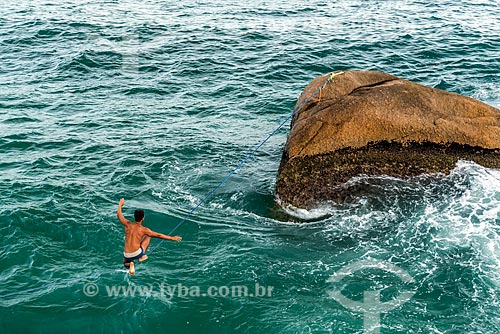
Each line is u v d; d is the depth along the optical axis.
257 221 15.87
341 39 34.41
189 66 29.47
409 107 17.09
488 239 14.52
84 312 12.47
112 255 14.29
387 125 16.75
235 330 12.12
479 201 15.80
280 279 13.47
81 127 22.08
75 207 16.11
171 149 20.22
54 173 18.17
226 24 37.66
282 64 29.94
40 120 22.64
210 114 23.89
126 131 21.81
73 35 34.59
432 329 11.99
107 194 16.98
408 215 15.48
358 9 42.59
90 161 19.16
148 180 18.02
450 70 29.28
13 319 12.21
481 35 35.38
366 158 16.55
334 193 15.98
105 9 41.50
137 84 27.05
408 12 41.72
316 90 18.48
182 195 17.23
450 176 16.45
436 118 17.02
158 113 23.80
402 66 30.03
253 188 17.59
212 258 14.19
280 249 14.54
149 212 16.06
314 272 13.70
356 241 14.77
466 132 16.86
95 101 24.92
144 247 11.53
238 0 45.19
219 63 30.05
